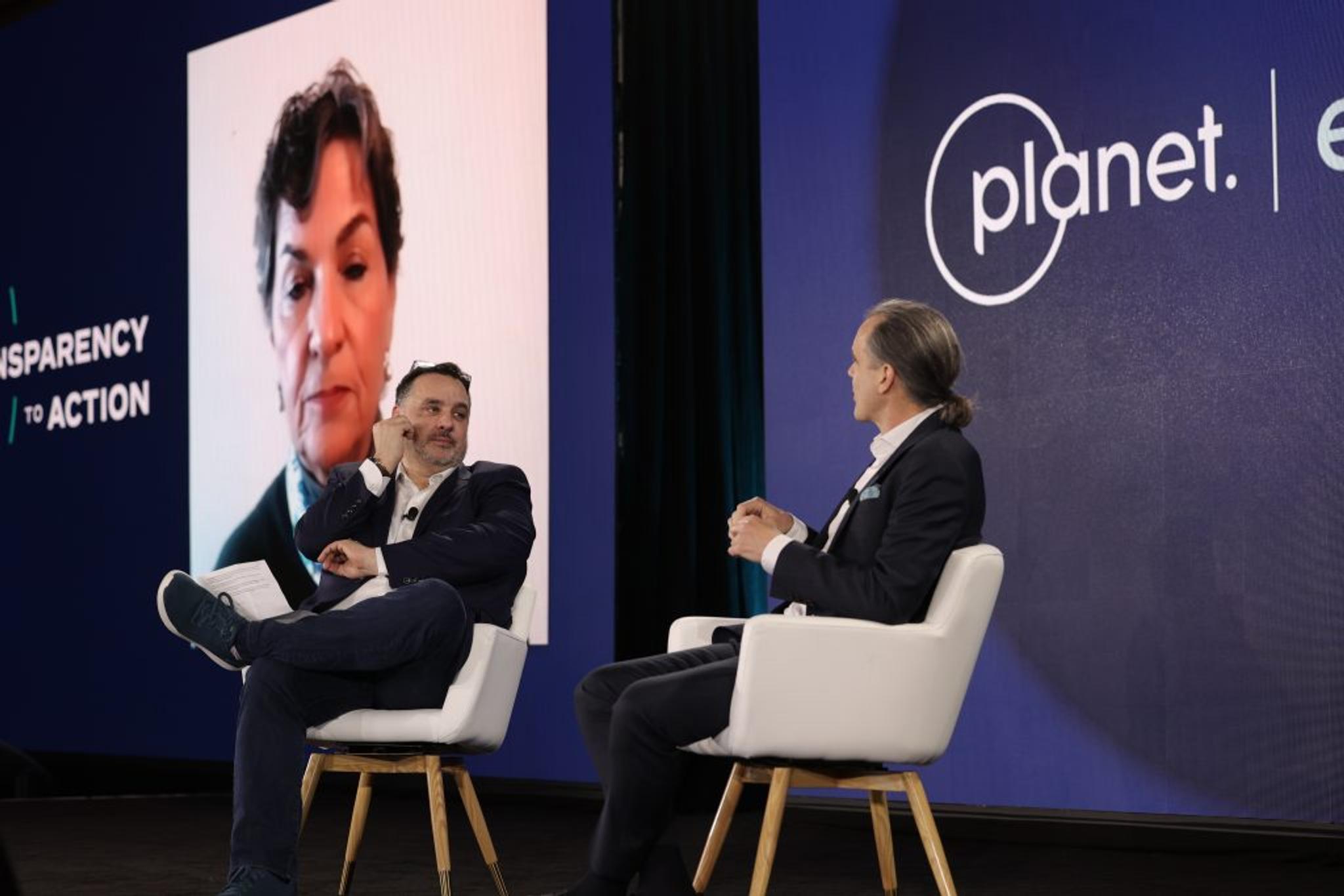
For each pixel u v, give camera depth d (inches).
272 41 244.4
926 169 171.9
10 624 286.0
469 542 121.6
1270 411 147.6
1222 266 151.0
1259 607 147.1
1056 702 158.9
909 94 173.8
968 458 100.7
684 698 97.5
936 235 170.7
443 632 112.5
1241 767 147.3
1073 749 157.5
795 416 180.4
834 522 108.3
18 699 283.7
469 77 216.2
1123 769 154.3
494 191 212.1
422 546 120.9
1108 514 156.8
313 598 124.6
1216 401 150.8
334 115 233.9
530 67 209.3
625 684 105.1
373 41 228.8
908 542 97.6
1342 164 144.4
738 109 191.3
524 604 126.6
